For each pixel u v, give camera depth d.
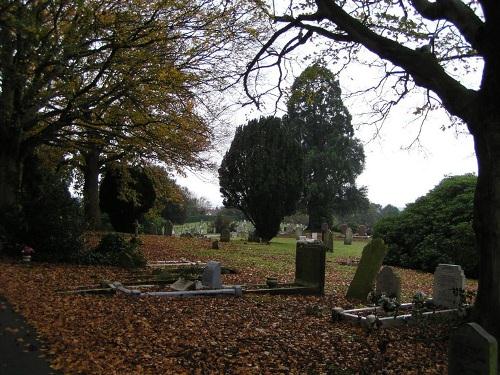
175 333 7.50
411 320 8.79
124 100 16.86
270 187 32.12
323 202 56.34
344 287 14.15
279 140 32.72
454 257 18.67
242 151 32.78
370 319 8.51
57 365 5.87
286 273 16.39
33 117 16.31
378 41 7.88
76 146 20.45
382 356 6.69
